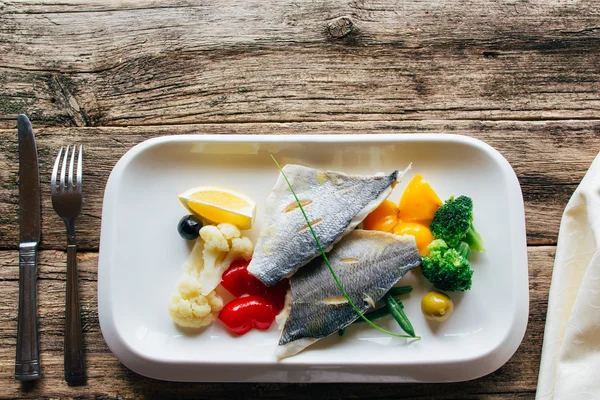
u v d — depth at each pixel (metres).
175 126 0.69
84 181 0.68
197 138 0.66
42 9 0.70
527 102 0.69
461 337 0.65
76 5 0.70
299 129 0.69
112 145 0.69
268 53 0.70
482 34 0.70
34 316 0.66
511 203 0.65
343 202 0.64
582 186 0.65
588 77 0.69
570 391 0.62
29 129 0.68
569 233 0.66
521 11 0.70
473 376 0.64
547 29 0.70
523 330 0.64
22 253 0.66
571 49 0.70
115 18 0.70
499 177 0.66
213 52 0.70
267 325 0.65
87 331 0.66
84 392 0.66
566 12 0.70
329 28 0.70
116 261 0.65
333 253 0.64
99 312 0.64
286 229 0.64
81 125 0.69
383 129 0.69
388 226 0.65
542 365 0.64
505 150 0.69
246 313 0.64
